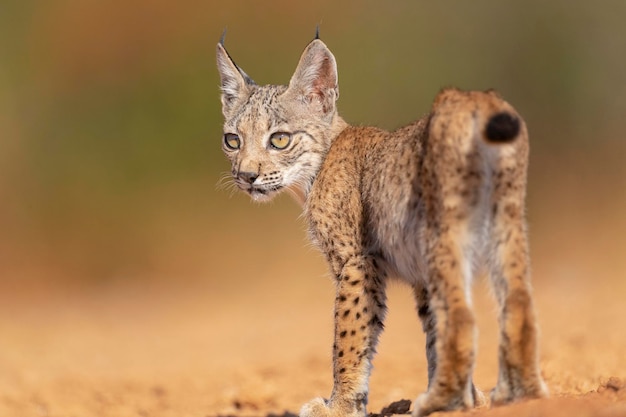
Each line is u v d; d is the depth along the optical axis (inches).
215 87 1224.8
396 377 465.7
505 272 280.8
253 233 1067.3
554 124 1197.1
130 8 1280.8
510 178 280.1
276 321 741.9
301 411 333.4
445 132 283.3
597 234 935.7
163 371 553.3
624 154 1142.3
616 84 1190.9
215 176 1158.3
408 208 303.9
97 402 473.1
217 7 1300.4
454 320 279.6
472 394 315.6
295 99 383.9
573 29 1226.6
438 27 1291.8
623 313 565.6
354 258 335.3
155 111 1206.9
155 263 1040.8
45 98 1214.9
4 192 1116.5
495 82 1258.0
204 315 800.3
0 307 878.4
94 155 1167.0
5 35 1240.2
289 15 1315.2
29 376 540.1
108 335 724.7
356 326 330.3
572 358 441.4
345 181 343.3
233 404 447.2
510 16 1264.8
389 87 1273.4
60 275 1018.1
